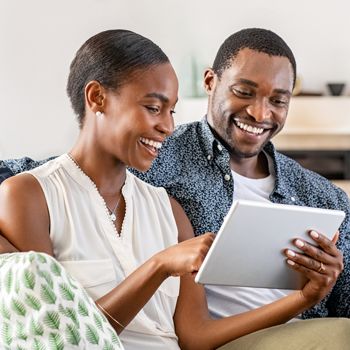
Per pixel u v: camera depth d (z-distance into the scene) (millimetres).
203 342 2031
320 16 5586
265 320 2025
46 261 1367
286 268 1922
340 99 5449
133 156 1925
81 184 1942
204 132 2463
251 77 2398
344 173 5559
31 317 1333
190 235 2158
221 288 2324
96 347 1365
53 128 5359
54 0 5328
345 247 2539
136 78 1900
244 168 2498
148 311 1968
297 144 5570
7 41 5309
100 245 1913
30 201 1856
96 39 1964
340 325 1873
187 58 5398
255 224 1764
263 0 5508
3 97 5328
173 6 5449
